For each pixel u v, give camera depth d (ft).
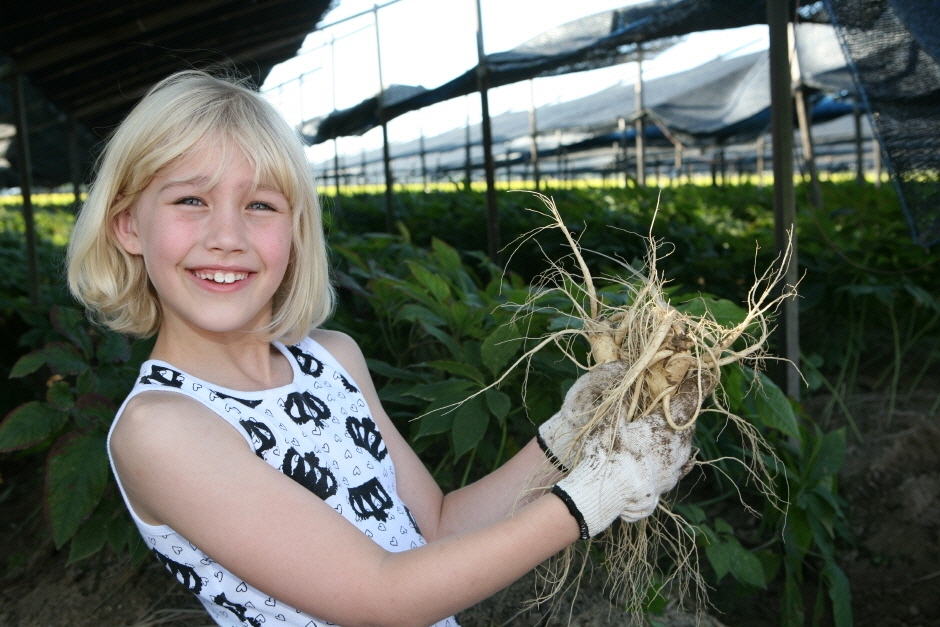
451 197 31.09
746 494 10.07
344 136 33.47
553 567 7.47
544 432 4.54
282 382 4.29
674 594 7.79
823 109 47.01
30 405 7.11
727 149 79.05
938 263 15.06
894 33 9.80
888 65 10.00
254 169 3.77
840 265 15.08
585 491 3.49
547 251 19.57
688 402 3.82
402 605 3.36
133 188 3.77
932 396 13.37
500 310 8.11
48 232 38.14
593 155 89.10
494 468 7.53
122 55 19.60
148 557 8.31
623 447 3.62
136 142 3.73
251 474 3.51
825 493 8.38
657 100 54.49
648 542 4.94
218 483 3.44
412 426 7.77
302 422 4.11
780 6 9.98
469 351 7.69
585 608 7.04
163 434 3.49
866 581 9.64
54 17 14.79
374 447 4.58
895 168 10.46
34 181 64.08
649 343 3.91
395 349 10.19
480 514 4.69
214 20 17.71
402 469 4.91
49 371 13.58
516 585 7.50
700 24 15.98
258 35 20.89
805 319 16.05
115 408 7.07
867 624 8.99
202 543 3.46
